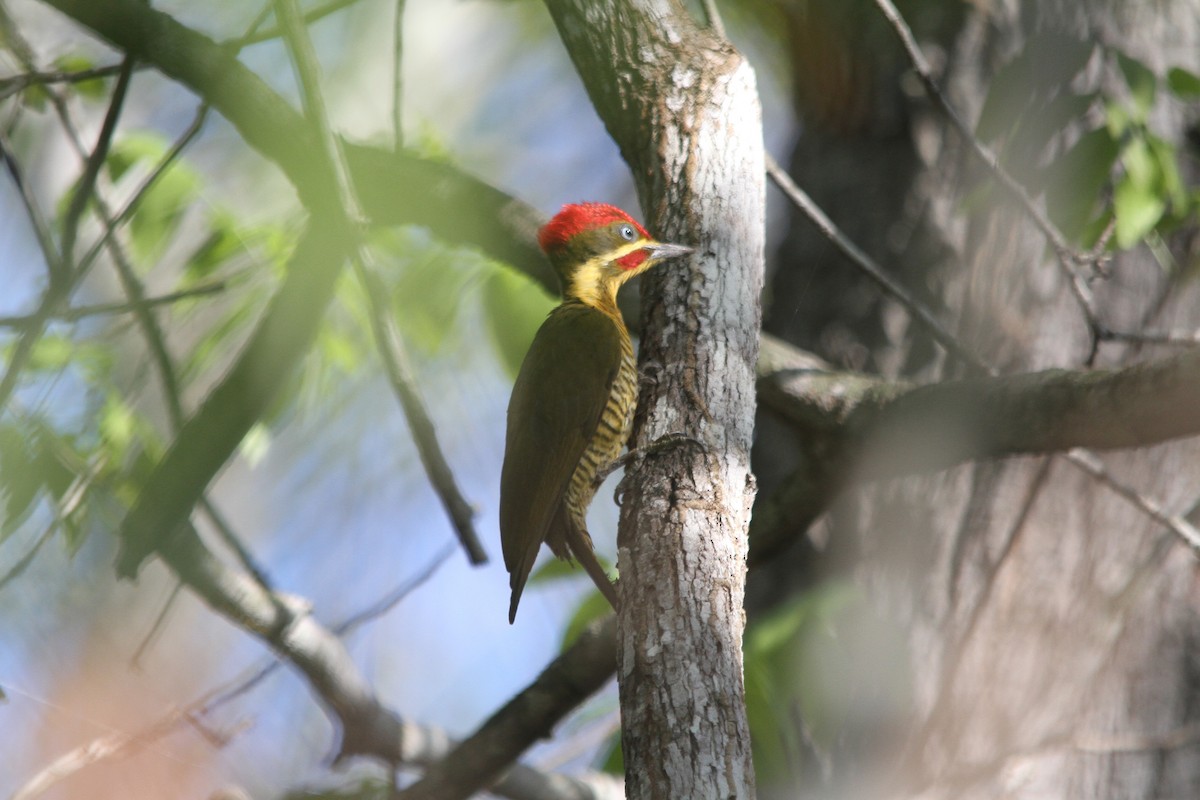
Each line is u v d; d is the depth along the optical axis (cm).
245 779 1455
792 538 1020
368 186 1054
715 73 812
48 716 1362
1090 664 1013
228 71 909
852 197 1155
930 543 1045
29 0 1259
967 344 1093
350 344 1295
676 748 603
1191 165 1115
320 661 1076
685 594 650
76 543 1030
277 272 1182
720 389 731
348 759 1144
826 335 1134
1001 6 1155
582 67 829
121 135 1209
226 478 1564
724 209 780
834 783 977
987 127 936
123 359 1173
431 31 1569
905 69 1152
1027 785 986
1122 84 1106
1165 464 1064
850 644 1014
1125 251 1107
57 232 1200
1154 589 1048
